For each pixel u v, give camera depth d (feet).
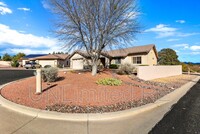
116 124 16.37
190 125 16.17
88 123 16.47
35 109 19.43
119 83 36.45
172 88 39.75
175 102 25.66
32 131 14.37
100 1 44.45
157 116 18.94
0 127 14.99
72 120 17.08
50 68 37.83
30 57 178.70
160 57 138.21
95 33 46.42
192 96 30.45
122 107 21.34
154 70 62.69
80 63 106.63
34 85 33.53
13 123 15.98
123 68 56.59
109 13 45.09
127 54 98.27
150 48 93.09
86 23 44.88
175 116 18.90
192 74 99.71
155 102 24.76
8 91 29.09
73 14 44.04
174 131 14.79
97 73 51.52
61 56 159.02
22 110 19.44
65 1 43.16
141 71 54.49
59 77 42.06
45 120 16.92
